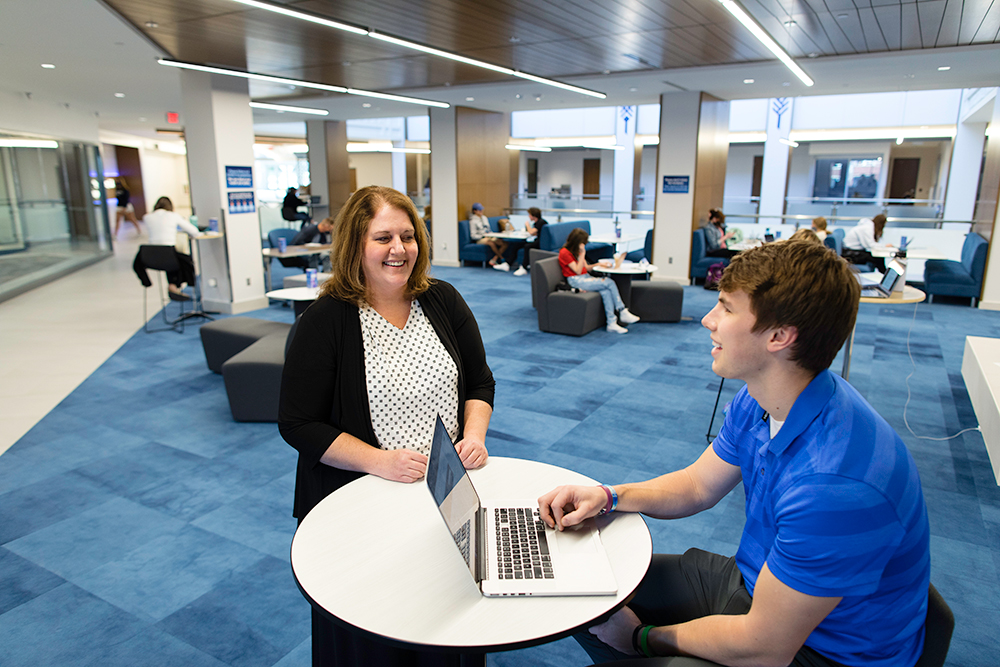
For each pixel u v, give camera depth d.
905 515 1.12
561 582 1.30
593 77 9.15
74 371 5.55
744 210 18.98
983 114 11.62
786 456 1.22
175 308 8.26
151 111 12.51
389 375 1.78
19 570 2.70
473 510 1.48
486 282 10.56
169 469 3.67
